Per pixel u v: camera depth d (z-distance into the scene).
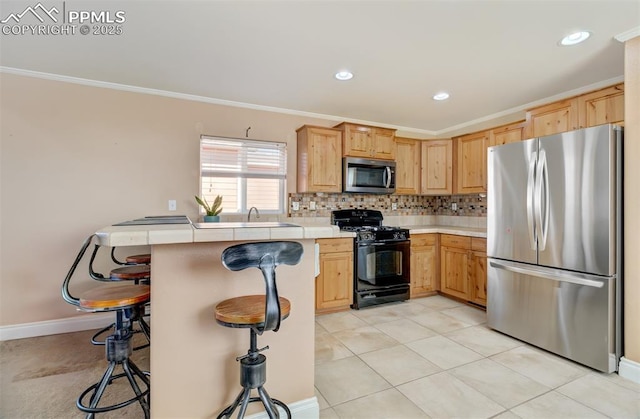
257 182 3.58
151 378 1.39
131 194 3.01
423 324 2.98
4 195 2.61
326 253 3.29
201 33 2.08
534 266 2.44
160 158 3.12
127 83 2.92
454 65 2.53
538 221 2.40
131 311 1.64
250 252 1.21
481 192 3.74
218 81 2.88
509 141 3.38
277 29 2.03
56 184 2.76
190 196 3.25
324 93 3.17
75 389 1.92
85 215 2.85
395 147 4.10
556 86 2.95
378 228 3.75
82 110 2.83
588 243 2.12
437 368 2.16
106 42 2.20
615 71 2.62
